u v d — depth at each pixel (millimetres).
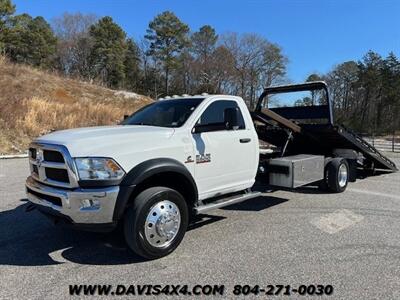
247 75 79688
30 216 6230
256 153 6137
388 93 79125
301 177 7242
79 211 4133
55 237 5262
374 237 5355
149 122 5504
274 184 7238
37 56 69812
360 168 10609
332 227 5816
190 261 4480
